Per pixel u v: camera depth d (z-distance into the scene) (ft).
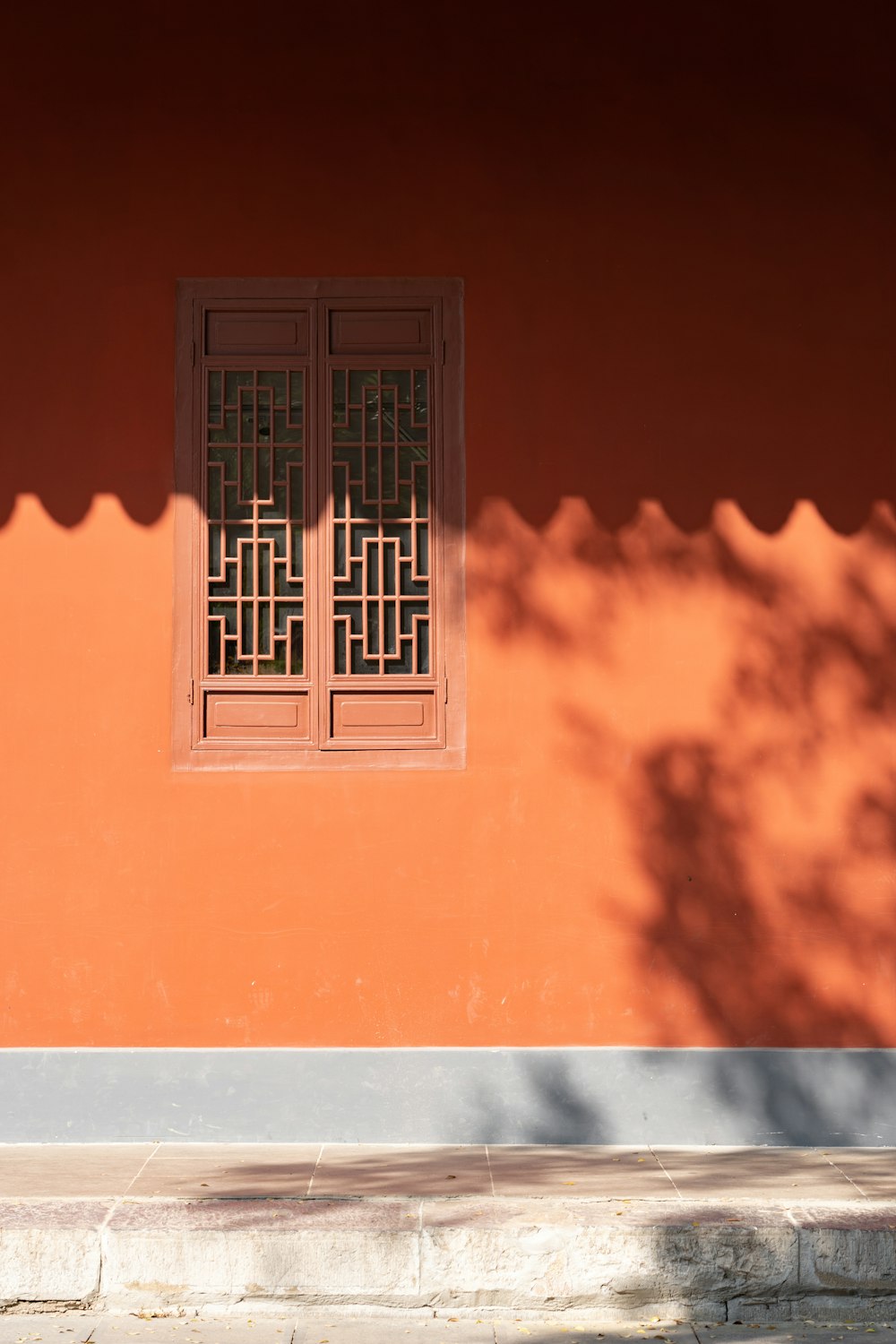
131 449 20.53
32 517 20.44
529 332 20.65
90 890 20.06
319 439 20.67
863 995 20.15
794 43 20.71
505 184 20.74
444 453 20.58
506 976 20.03
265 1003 19.94
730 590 20.51
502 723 20.31
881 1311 15.92
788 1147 19.84
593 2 20.70
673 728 20.36
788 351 20.70
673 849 20.22
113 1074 19.84
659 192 20.72
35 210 20.61
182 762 20.25
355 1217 16.39
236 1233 15.98
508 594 20.48
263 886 20.07
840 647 20.48
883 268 20.74
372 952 20.03
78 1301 15.87
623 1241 15.97
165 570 20.44
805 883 20.25
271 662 20.56
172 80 20.71
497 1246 15.97
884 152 20.65
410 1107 19.85
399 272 20.66
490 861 20.15
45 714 20.26
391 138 20.70
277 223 20.70
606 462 20.57
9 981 19.95
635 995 20.07
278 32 20.75
